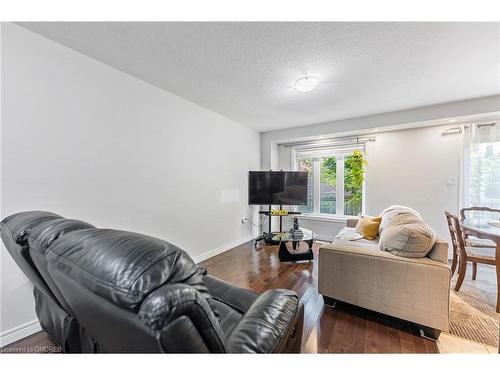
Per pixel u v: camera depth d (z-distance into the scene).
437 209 3.31
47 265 0.77
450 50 1.84
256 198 4.03
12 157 1.56
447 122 3.16
